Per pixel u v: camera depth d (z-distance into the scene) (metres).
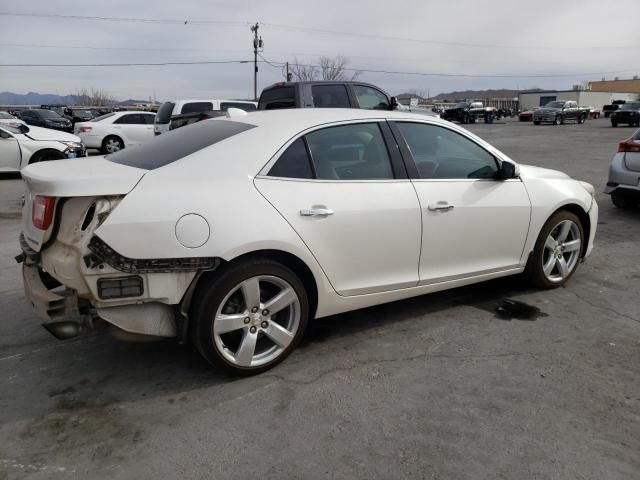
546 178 4.68
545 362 3.56
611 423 2.89
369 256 3.65
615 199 8.52
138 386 3.27
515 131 30.84
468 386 3.27
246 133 3.43
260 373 3.40
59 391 3.22
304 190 3.38
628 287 4.95
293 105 9.96
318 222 3.38
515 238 4.42
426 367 3.50
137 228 2.87
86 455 2.64
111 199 2.91
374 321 4.21
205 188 3.09
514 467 2.55
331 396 3.16
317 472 2.53
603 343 3.83
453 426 2.87
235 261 3.15
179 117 11.77
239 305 3.26
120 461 2.60
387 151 3.81
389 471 2.53
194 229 2.98
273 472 2.53
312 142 3.53
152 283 2.95
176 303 3.03
